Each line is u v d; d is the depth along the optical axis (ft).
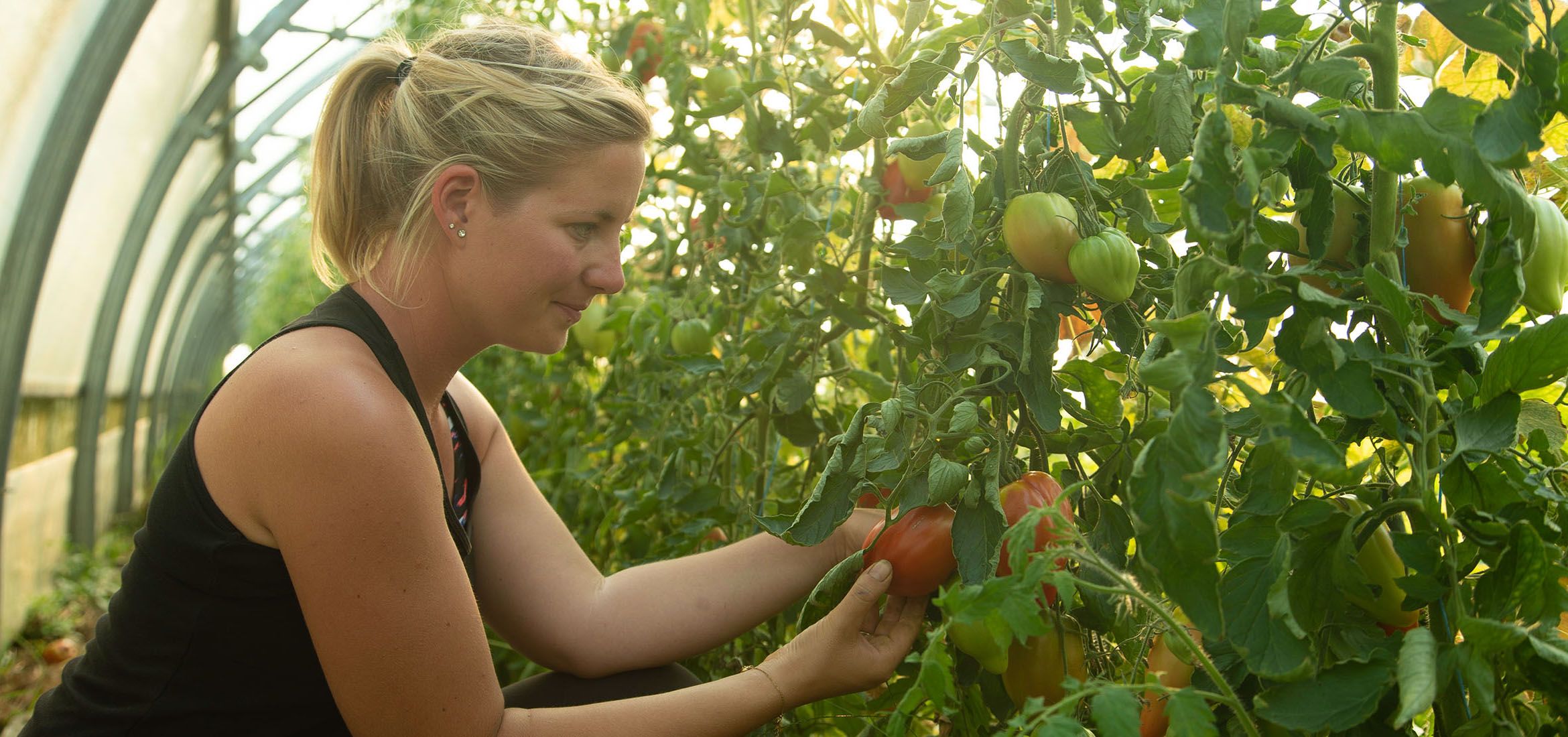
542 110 2.95
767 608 3.65
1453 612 2.20
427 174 2.98
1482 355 2.39
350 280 3.28
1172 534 1.93
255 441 2.83
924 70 2.85
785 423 4.52
